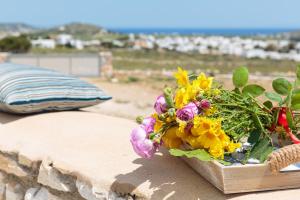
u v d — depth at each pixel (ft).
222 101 3.96
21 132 5.60
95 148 4.94
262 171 3.55
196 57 67.72
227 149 3.68
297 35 251.19
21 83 6.05
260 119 3.94
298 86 4.08
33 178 5.08
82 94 6.34
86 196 4.38
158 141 3.81
